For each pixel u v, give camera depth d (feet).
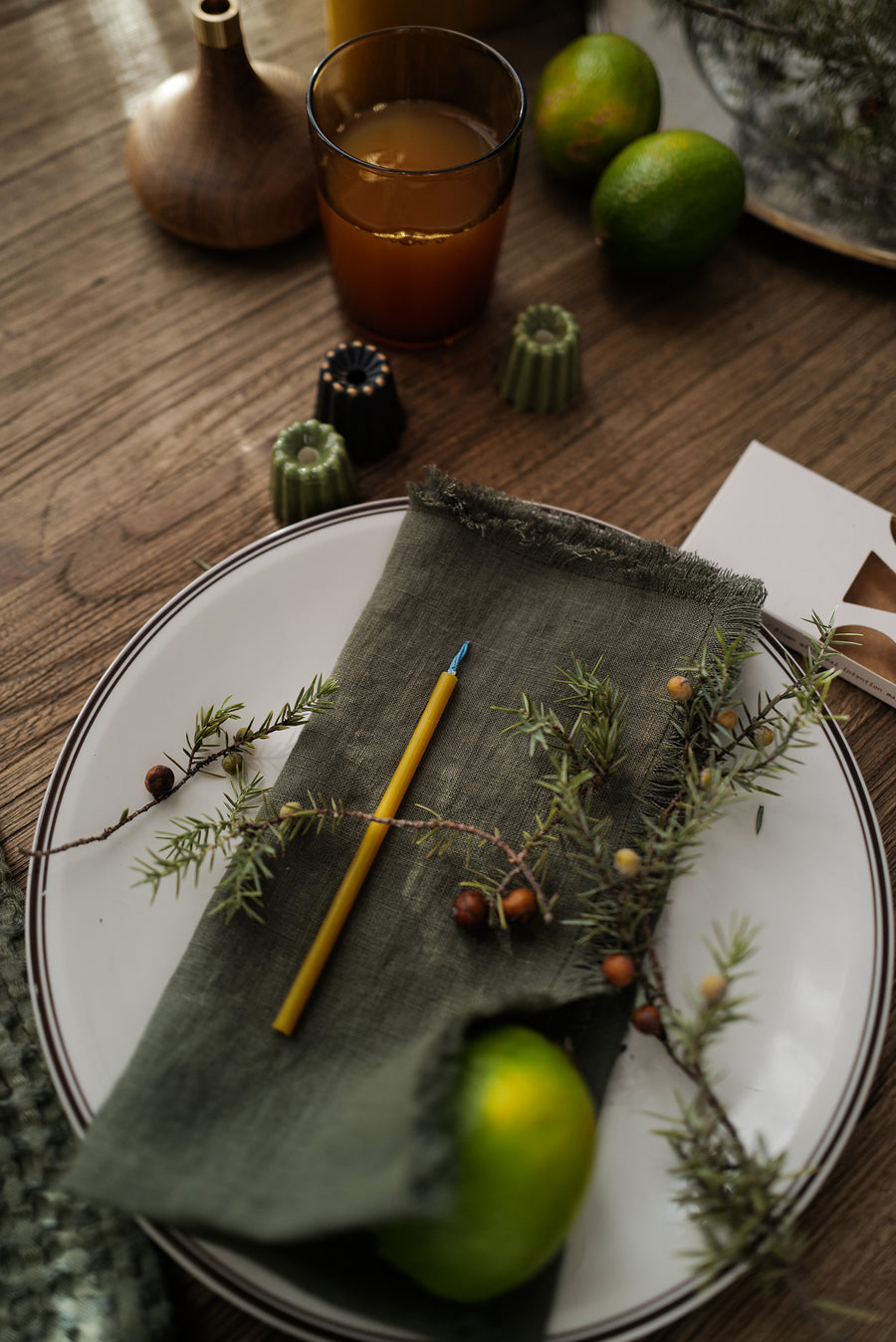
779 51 2.60
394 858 1.84
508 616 2.07
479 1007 1.48
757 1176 1.39
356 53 2.40
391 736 1.96
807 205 2.78
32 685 2.24
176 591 2.37
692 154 2.48
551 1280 1.46
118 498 2.49
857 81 2.52
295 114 2.75
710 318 2.80
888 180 2.64
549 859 1.80
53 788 1.88
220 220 2.72
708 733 1.84
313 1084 1.62
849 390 2.67
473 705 1.98
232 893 1.77
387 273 2.45
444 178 2.25
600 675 1.98
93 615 2.33
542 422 2.62
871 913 1.78
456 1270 1.35
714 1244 1.40
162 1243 1.47
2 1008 1.81
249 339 2.73
